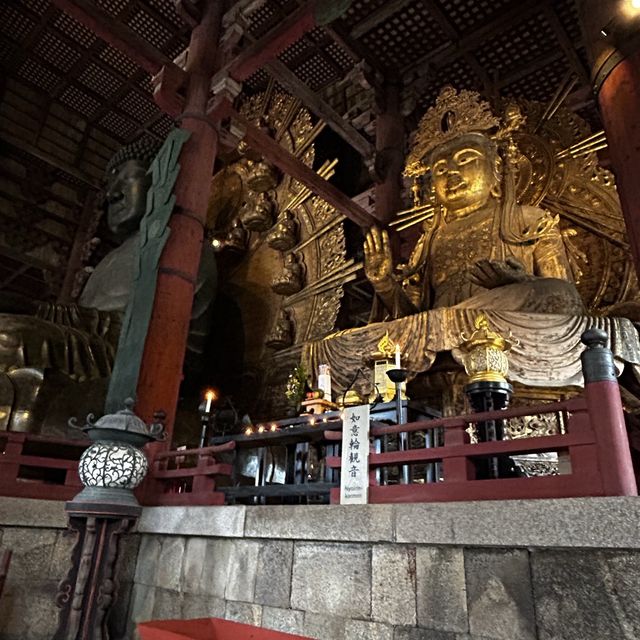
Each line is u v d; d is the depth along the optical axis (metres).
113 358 8.73
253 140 10.39
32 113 16.02
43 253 15.99
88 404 8.02
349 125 12.87
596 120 12.66
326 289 12.21
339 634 3.46
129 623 4.87
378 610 3.35
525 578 2.89
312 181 11.30
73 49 14.74
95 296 11.21
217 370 13.54
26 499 5.14
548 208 10.91
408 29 13.27
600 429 2.97
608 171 10.41
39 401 7.56
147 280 7.77
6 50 14.95
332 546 3.70
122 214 12.20
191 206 8.39
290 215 13.66
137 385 7.02
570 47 12.16
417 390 8.24
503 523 2.99
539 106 11.69
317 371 8.84
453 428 3.57
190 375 11.38
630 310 9.30
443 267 10.33
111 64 15.10
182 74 9.37
